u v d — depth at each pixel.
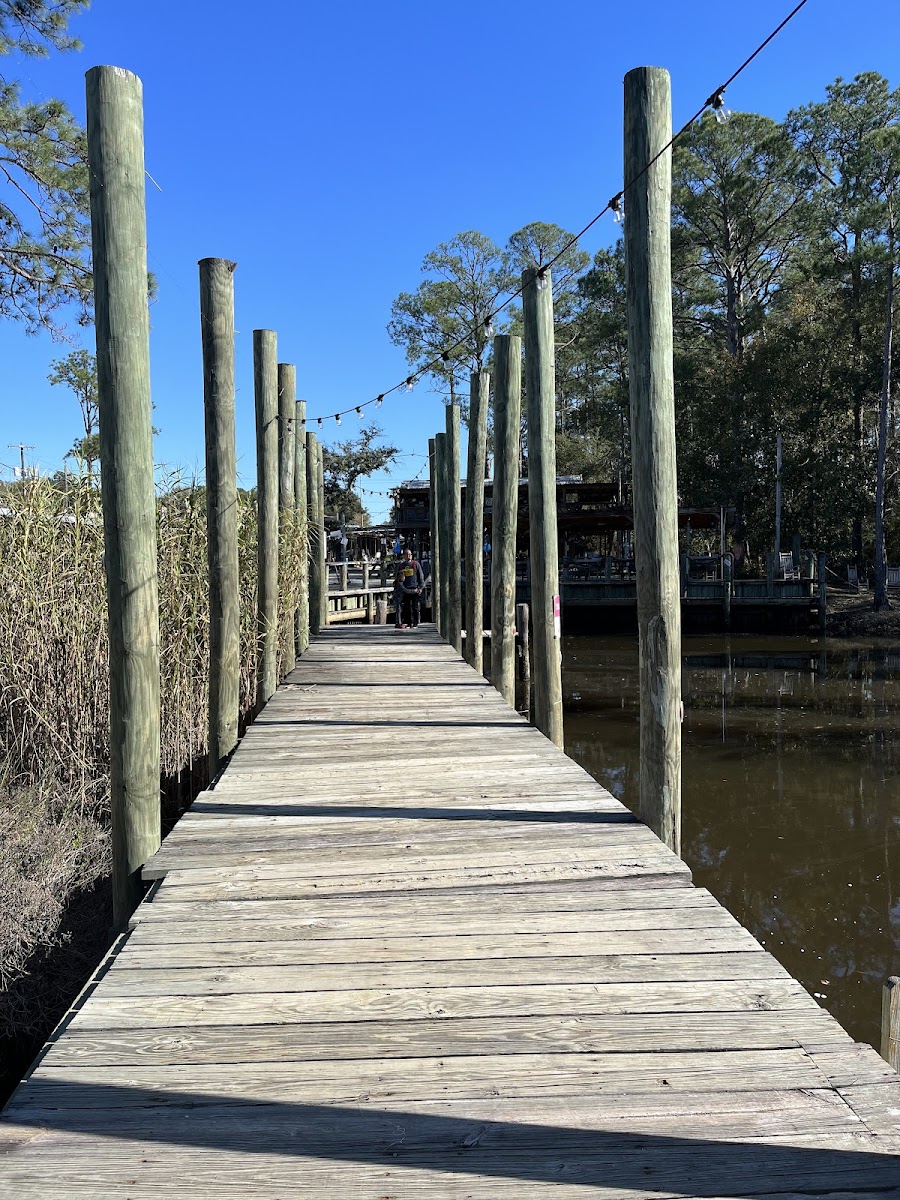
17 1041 4.08
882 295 30.30
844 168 28.70
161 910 3.46
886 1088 2.26
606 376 44.75
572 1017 2.63
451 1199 1.89
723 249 36.97
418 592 16.59
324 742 6.43
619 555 38.62
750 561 35.47
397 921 3.35
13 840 5.31
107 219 3.92
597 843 4.17
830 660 21.00
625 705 15.56
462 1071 2.36
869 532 35.84
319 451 15.81
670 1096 2.23
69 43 9.07
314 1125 2.13
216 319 6.72
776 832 8.51
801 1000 2.72
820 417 33.28
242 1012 2.68
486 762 5.78
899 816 8.91
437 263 43.56
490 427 32.81
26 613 6.76
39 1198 1.90
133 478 4.03
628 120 4.29
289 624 10.83
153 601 4.14
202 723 8.27
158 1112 2.19
